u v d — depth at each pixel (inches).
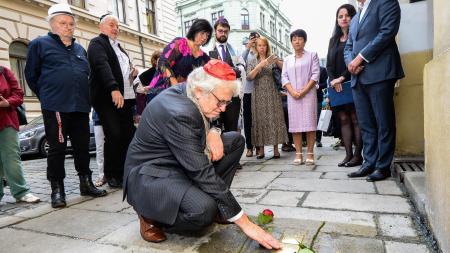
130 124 139.0
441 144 61.0
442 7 65.9
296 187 113.7
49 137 111.4
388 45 109.9
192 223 66.4
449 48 57.7
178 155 65.6
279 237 72.1
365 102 119.7
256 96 172.7
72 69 114.1
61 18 112.7
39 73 112.3
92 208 106.5
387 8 107.6
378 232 72.6
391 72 109.3
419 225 75.2
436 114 64.8
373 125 121.0
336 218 82.0
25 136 283.1
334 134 191.6
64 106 111.8
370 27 114.0
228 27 156.0
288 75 153.8
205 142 69.7
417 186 91.0
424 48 133.5
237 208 65.9
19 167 118.3
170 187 66.5
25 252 75.0
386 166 115.4
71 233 84.8
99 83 126.9
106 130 130.2
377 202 92.0
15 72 400.5
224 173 84.1
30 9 407.2
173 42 125.4
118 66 131.0
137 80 149.3
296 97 148.8
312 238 70.9
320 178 124.6
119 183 135.0
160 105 68.3
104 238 79.7
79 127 120.4
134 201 70.9
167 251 69.9
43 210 107.6
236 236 75.1
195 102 67.1
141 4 622.2
